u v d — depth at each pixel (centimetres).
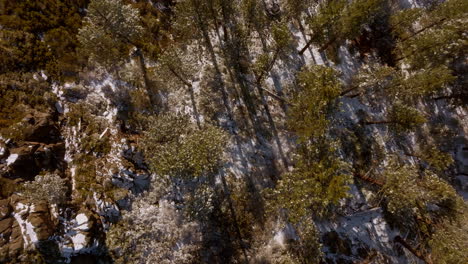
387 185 2089
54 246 1599
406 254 2377
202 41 2634
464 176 2800
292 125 2331
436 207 2548
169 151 1931
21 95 1895
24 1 2147
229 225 2161
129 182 1983
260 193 2286
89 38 2055
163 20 2664
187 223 2016
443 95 2950
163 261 1856
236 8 2511
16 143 1738
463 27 2316
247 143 2417
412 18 2678
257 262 2111
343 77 2845
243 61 2666
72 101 2098
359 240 2355
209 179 2227
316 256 2070
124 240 1806
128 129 2148
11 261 1486
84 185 1855
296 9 2614
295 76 2716
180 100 2398
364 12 2228
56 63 2131
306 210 1841
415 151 2748
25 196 1652
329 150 1902
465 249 1870
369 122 2647
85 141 1981
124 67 2333
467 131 2916
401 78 2441
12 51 1977
